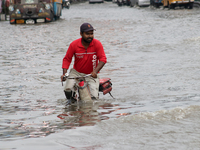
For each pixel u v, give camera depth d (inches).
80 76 563.8
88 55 559.2
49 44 1450.5
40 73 818.8
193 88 605.0
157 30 1962.4
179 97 538.9
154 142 311.7
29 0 2802.7
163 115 407.5
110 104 513.3
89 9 5369.1
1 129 381.1
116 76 762.8
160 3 4463.6
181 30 1904.5
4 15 3312.0
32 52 1221.7
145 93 583.5
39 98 568.4
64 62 569.3
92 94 554.9
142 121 386.3
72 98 559.8
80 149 299.6
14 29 2278.5
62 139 331.6
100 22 2726.4
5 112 470.9
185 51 1128.2
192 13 3287.4
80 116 434.6
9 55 1151.6
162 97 545.6
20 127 388.2
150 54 1107.3
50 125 392.5
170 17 2952.8
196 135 329.7
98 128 364.5
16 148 311.1
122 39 1585.9
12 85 682.2
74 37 1700.3
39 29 2229.3
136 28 2137.1
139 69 842.2
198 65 856.9
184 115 405.4
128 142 313.9
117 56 1087.6
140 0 4975.4
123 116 426.9
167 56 1045.2
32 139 337.1
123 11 4365.2
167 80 692.1
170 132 341.7
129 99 544.4
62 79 561.3
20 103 531.2
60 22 2819.9
